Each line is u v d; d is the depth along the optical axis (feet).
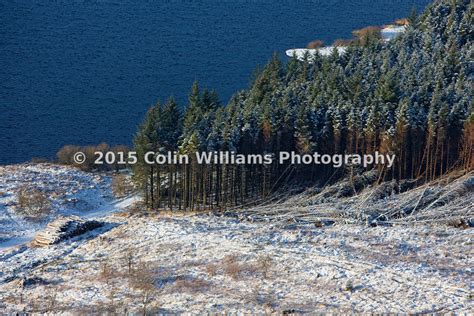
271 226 231.71
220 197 271.49
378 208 244.83
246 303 164.14
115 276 191.72
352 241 211.82
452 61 312.09
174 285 180.55
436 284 174.09
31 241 242.99
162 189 280.10
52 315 162.30
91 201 292.40
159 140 273.95
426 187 260.83
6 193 289.33
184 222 244.01
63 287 186.50
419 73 305.32
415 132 267.59
